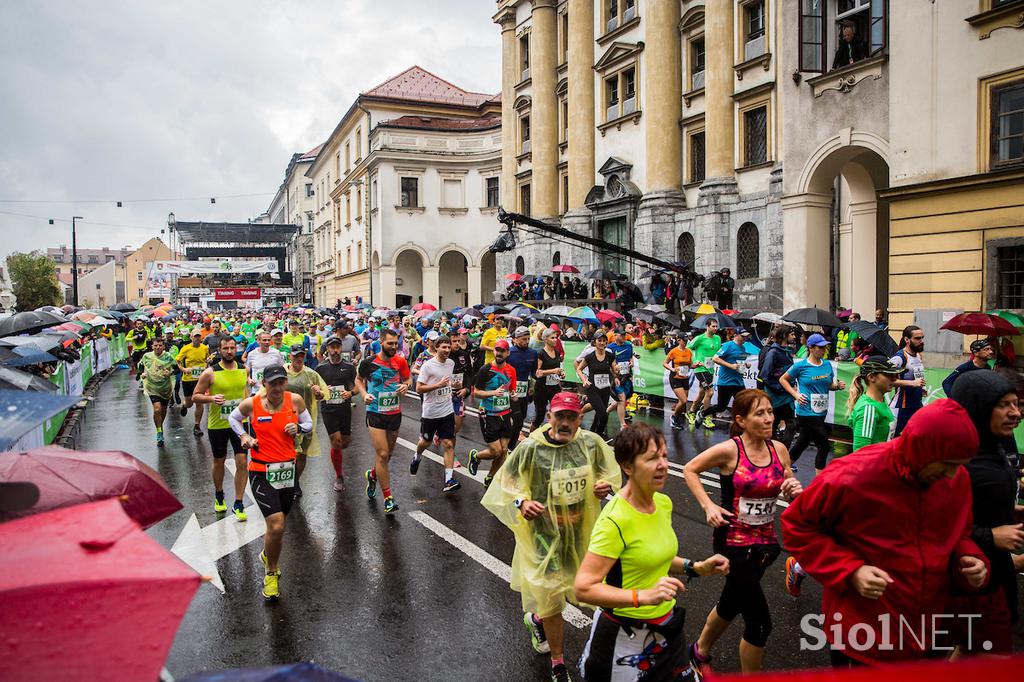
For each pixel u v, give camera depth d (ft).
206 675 4.70
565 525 14.15
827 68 55.98
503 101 124.26
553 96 111.65
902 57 47.14
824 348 28.71
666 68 86.12
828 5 55.57
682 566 11.44
